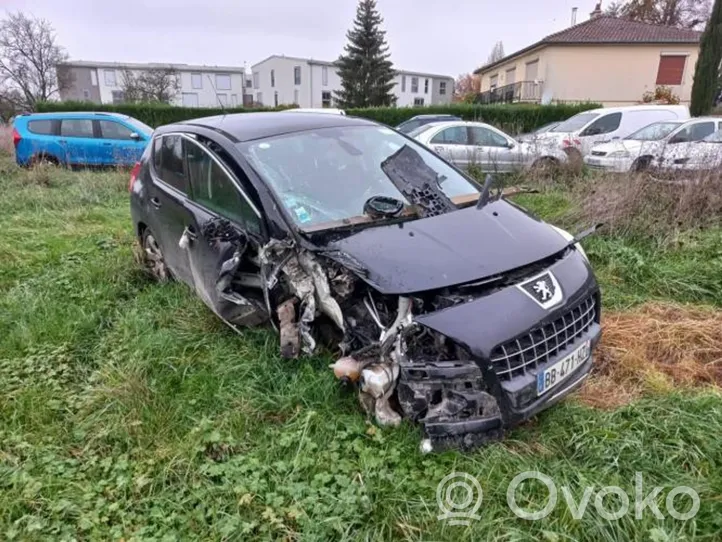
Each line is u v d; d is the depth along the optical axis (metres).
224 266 3.00
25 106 37.16
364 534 2.04
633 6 38.00
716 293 4.11
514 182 7.87
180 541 2.07
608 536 1.96
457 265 2.46
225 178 3.26
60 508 2.23
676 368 3.14
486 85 35.53
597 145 9.60
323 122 3.72
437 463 2.35
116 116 11.59
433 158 3.73
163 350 3.44
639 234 5.18
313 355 2.97
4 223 6.85
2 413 2.94
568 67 25.36
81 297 4.40
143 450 2.60
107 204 8.23
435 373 2.29
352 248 2.63
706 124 9.35
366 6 42.28
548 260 2.72
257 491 2.26
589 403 2.80
